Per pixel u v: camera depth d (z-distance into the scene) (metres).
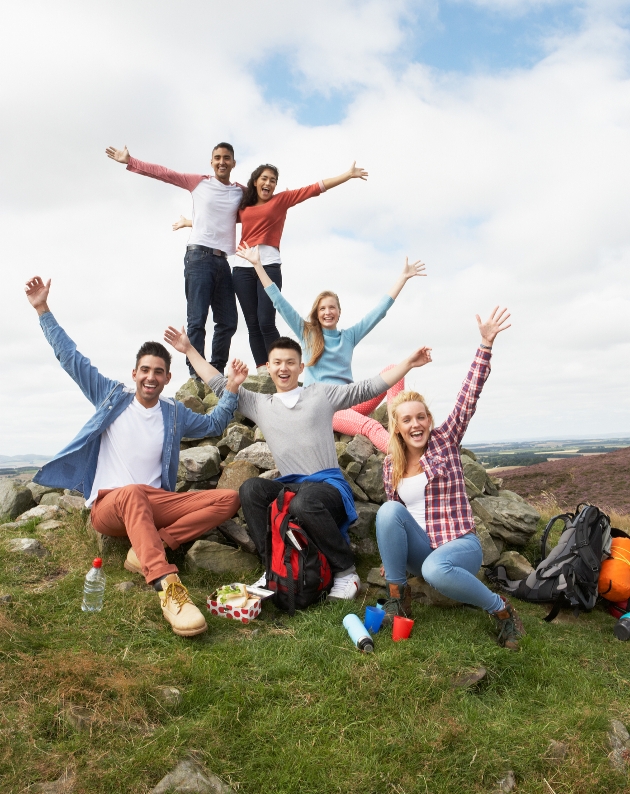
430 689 3.17
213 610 3.92
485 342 4.26
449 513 4.13
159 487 4.73
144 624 3.61
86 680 2.90
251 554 4.80
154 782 2.41
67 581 4.18
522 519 5.58
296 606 4.08
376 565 5.12
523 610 4.77
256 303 7.22
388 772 2.61
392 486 4.36
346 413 6.04
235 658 3.31
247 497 4.39
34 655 3.11
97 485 4.61
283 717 2.89
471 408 4.30
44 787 2.33
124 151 6.47
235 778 2.52
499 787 2.63
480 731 2.93
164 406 4.80
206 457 5.54
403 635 3.72
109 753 2.53
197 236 6.91
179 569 4.60
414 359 4.77
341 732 2.84
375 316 6.48
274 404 4.83
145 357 4.60
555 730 2.98
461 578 3.81
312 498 4.18
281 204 7.03
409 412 4.20
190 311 6.98
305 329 6.38
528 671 3.57
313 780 2.53
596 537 4.74
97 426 4.57
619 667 3.83
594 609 4.94
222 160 6.89
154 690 2.93
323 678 3.22
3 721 2.62
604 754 2.88
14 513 6.04
